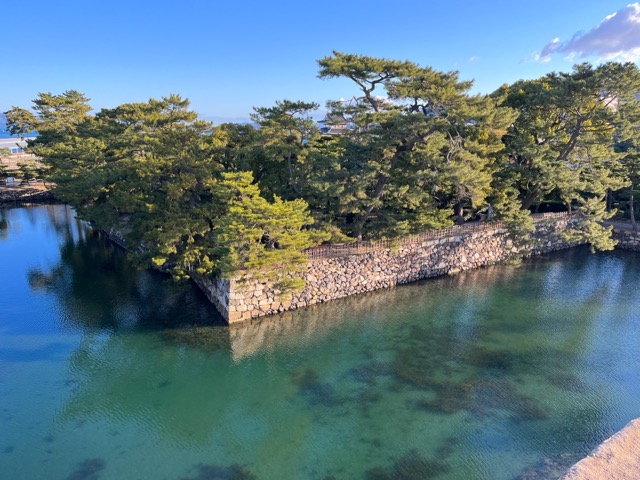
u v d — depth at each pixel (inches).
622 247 1807.3
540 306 1254.3
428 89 1108.5
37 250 1878.7
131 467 663.1
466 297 1322.6
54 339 1082.1
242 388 884.0
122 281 1480.1
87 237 2096.5
